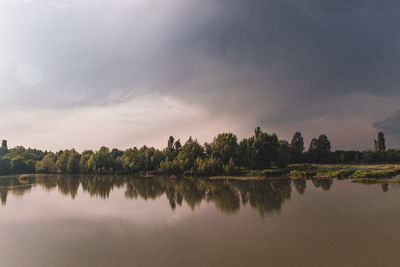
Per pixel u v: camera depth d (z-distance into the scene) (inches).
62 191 2997.0
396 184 2452.0
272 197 2144.4
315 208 1656.0
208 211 1734.7
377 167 4259.4
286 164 4886.8
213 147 5059.1
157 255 1020.5
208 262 932.0
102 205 2081.7
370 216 1412.4
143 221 1544.0
